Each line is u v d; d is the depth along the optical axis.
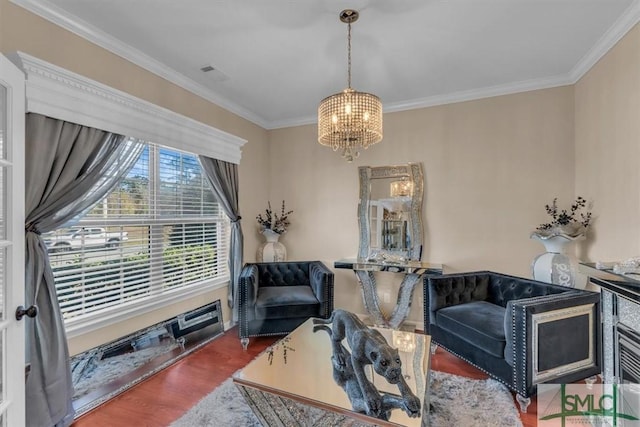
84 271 2.14
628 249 2.06
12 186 1.43
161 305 2.65
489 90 3.07
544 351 1.95
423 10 1.90
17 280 1.45
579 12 1.92
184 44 2.27
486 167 3.13
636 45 1.96
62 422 1.79
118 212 2.38
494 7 1.87
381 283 3.54
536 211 2.95
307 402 1.57
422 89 3.10
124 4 1.83
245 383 1.72
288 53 2.40
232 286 3.39
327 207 3.85
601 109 2.38
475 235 3.18
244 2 1.82
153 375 2.42
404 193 3.43
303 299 3.05
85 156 1.97
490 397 2.10
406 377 1.74
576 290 2.26
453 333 2.49
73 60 1.99
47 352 1.71
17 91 1.46
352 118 1.97
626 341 1.49
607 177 2.30
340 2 1.83
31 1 1.75
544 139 2.92
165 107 2.66
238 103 3.45
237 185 3.50
